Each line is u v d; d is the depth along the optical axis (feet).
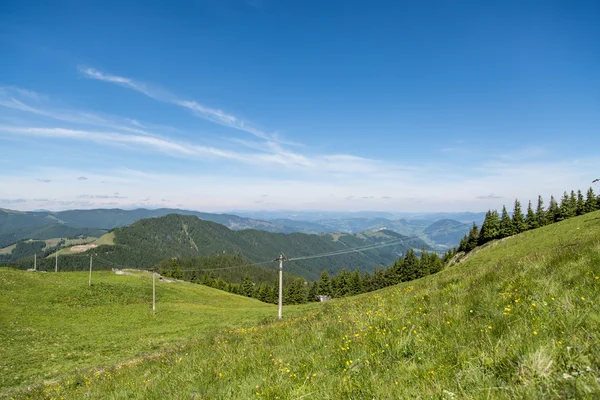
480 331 21.18
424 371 17.78
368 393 16.97
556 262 33.63
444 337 22.11
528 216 294.05
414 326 25.98
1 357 94.43
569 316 18.98
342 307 50.88
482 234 292.40
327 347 27.48
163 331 138.21
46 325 144.87
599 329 16.97
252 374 25.94
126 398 30.66
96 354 100.58
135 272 300.40
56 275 242.17
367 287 378.12
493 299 27.09
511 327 20.40
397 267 349.00
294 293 371.35
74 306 184.34
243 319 158.30
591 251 32.58
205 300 245.24
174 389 27.78
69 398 40.37
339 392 17.98
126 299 208.23
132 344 113.60
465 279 41.39
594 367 13.70
